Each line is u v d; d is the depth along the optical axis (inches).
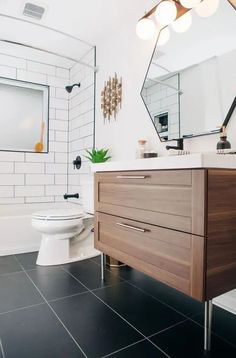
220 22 52.9
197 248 34.4
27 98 106.9
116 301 51.9
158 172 40.9
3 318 44.9
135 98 74.8
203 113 55.6
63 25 83.1
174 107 62.6
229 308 48.9
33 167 106.9
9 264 73.0
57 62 109.7
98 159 80.4
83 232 83.5
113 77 84.7
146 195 43.6
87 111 100.0
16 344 38.1
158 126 66.8
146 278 63.8
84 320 44.8
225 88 51.5
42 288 57.4
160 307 49.8
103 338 39.9
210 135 54.7
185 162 35.7
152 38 68.9
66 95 114.5
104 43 90.4
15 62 102.3
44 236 74.0
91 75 97.6
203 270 33.8
